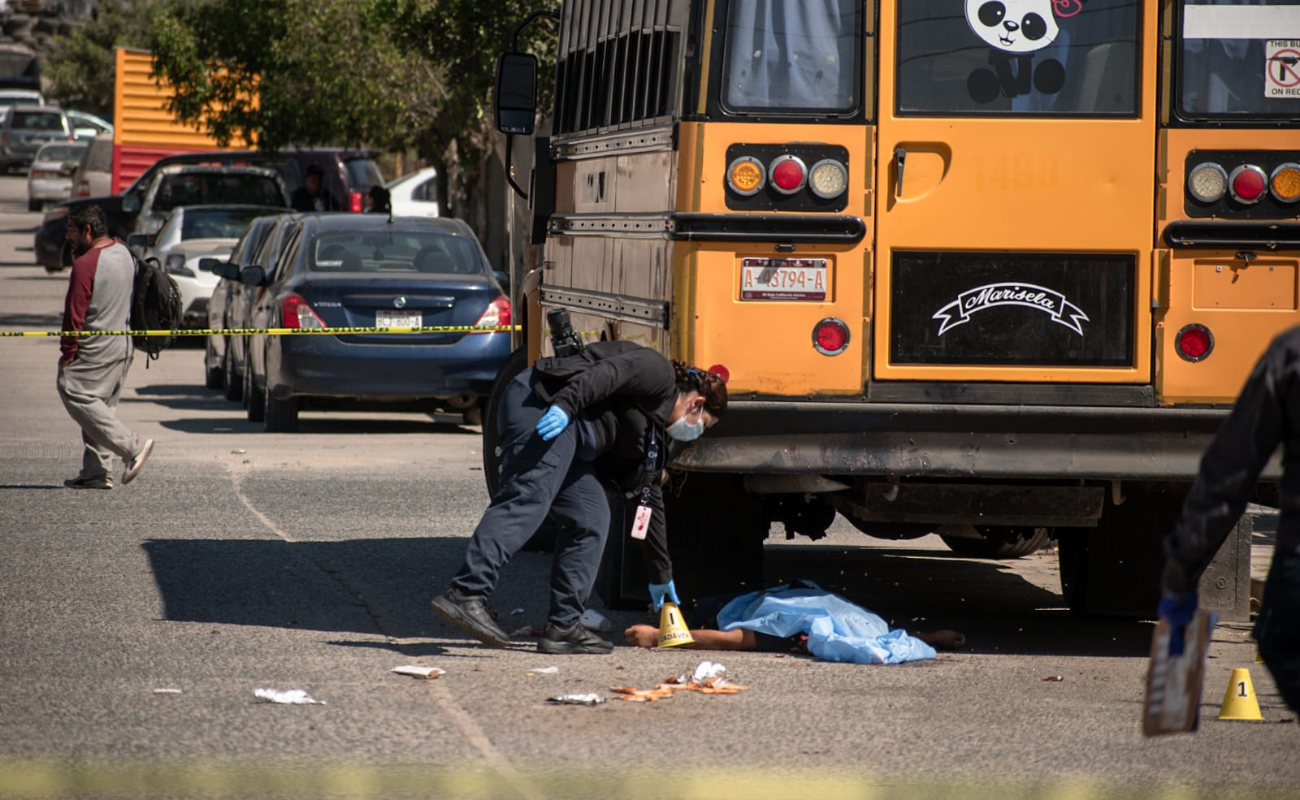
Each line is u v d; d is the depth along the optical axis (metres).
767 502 33.38
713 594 31.20
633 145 30.55
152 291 47.66
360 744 22.53
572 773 21.30
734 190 27.36
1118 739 23.25
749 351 27.48
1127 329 27.61
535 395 28.20
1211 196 27.47
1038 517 28.22
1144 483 29.31
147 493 46.81
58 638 28.92
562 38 37.88
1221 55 27.55
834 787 20.73
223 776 20.94
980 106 27.47
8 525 40.94
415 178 139.38
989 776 21.34
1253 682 27.23
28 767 21.19
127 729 23.09
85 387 46.09
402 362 59.84
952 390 27.58
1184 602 15.81
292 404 62.38
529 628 30.05
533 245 40.47
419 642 29.33
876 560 41.50
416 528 41.97
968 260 27.53
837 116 27.42
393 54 89.69
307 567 36.38
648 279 29.12
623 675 26.98
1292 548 15.62
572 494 28.42
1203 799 20.41
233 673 26.56
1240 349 27.59
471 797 20.22
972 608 34.69
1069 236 27.47
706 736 23.20
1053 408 27.52
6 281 146.75
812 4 27.41
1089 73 27.55
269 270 69.12
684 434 27.36
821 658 28.55
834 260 27.47
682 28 27.66
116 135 152.12
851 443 27.58
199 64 103.94
